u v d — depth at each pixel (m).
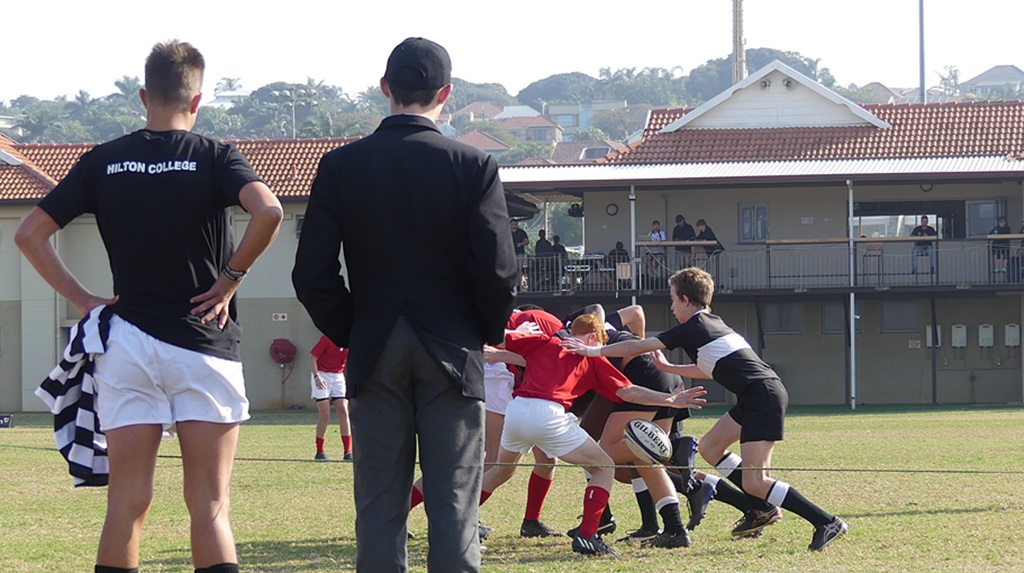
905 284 37.19
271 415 35.25
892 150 40.06
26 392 40.75
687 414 9.55
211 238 5.06
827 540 8.38
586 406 9.93
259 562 8.05
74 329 5.01
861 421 26.80
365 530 4.71
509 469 9.14
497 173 4.86
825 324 40.50
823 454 16.80
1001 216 38.12
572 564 7.90
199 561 5.01
